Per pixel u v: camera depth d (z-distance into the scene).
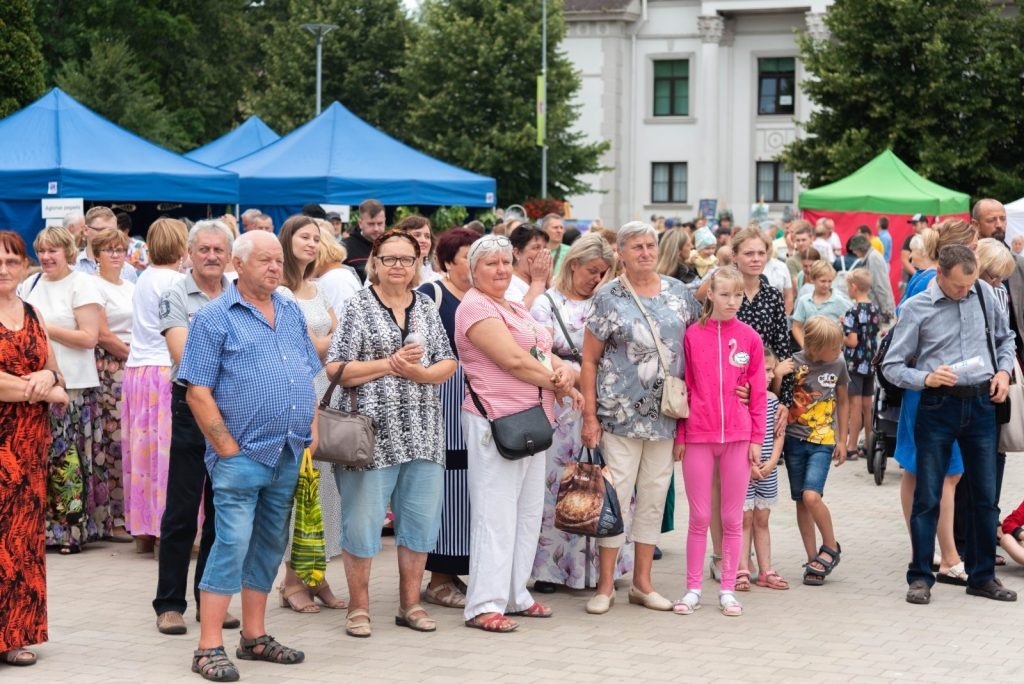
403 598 7.26
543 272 8.34
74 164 13.99
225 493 6.27
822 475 8.38
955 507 8.82
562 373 7.10
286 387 6.28
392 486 7.01
